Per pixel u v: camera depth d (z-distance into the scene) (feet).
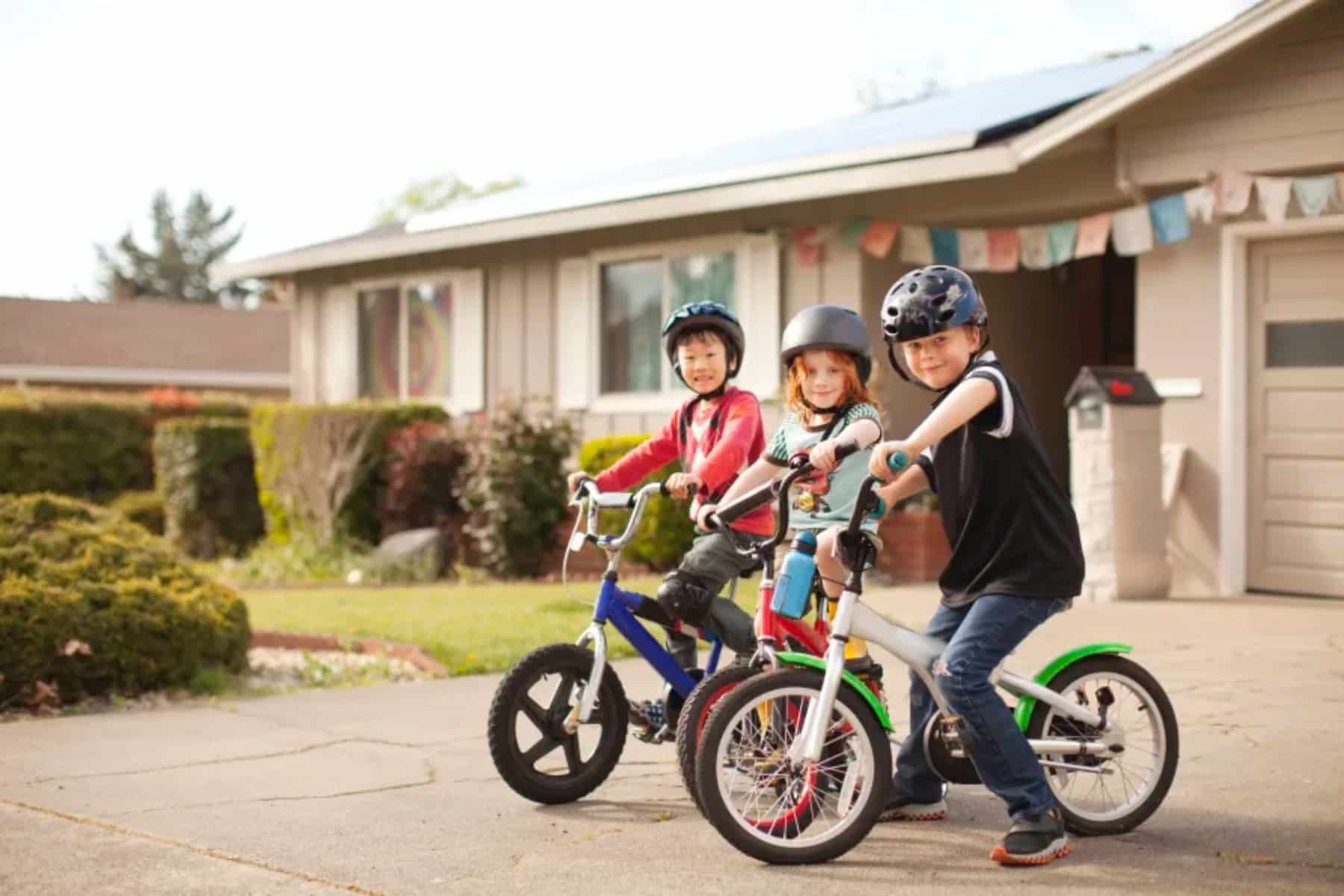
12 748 19.33
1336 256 33.06
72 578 23.99
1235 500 34.22
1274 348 34.01
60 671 22.91
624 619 16.14
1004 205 38.14
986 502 13.66
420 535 46.34
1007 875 13.16
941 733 14.47
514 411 45.42
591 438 48.91
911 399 41.86
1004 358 45.06
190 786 17.02
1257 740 18.54
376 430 48.88
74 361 98.02
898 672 24.50
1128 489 33.01
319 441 48.37
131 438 62.44
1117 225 34.99
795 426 15.57
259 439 51.08
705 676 16.47
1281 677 22.98
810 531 14.65
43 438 60.29
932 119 43.50
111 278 259.39
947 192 39.24
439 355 55.01
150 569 25.49
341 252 55.93
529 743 18.79
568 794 16.12
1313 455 33.53
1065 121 34.35
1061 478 47.03
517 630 29.32
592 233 48.80
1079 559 13.66
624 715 16.48
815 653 15.21
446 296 54.65
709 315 16.56
